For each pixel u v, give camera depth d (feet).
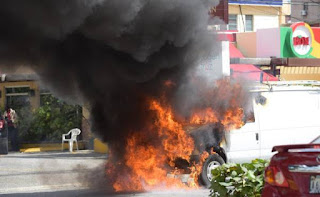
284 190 20.10
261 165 26.08
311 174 19.57
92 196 38.14
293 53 87.71
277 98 45.01
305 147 20.85
